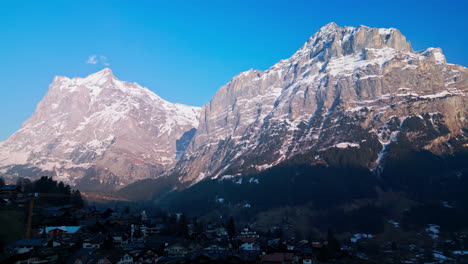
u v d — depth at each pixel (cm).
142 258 18188
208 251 19588
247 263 17988
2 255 15488
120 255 17075
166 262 18975
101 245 18425
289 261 18675
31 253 16062
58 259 16750
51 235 19862
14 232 18875
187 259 18238
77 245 18412
